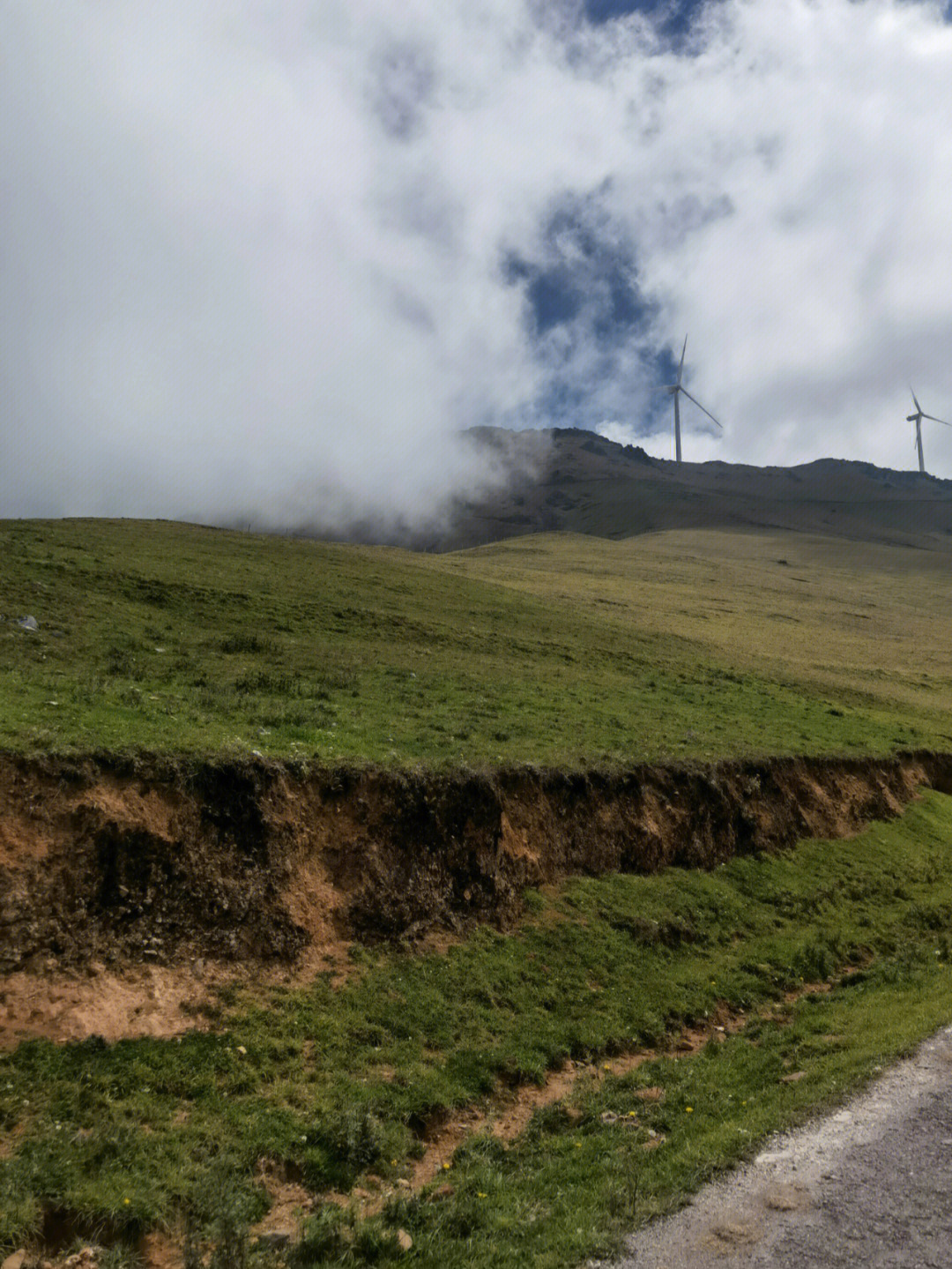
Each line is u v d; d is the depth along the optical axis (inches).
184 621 1769.2
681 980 979.9
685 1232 530.3
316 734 1077.1
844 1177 589.9
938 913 1343.5
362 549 4655.5
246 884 810.8
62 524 2659.9
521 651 2241.6
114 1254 478.9
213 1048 671.1
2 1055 600.4
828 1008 963.3
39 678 1040.2
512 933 964.6
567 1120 711.1
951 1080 741.9
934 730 2469.2
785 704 2239.2
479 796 1044.5
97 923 712.4
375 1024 761.0
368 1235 523.2
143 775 813.2
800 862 1407.5
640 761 1343.5
